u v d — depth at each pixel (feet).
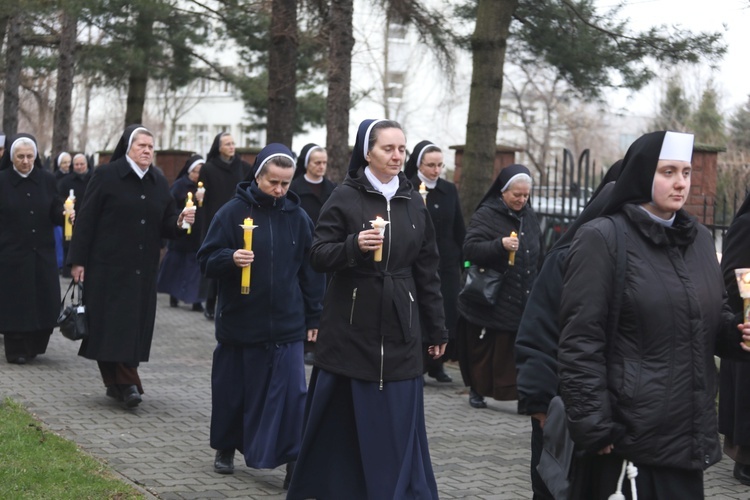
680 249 12.67
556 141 144.66
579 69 44.32
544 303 13.98
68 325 25.36
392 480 16.20
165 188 26.84
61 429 23.75
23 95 108.88
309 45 51.42
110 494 18.35
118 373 26.03
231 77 73.72
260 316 20.03
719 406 21.89
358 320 16.44
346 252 16.05
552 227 40.88
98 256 26.00
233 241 20.34
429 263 17.34
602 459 12.55
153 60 67.31
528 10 43.70
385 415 16.42
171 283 47.26
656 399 12.06
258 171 20.49
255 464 19.62
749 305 12.72
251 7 54.60
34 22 66.39
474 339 28.14
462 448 23.81
